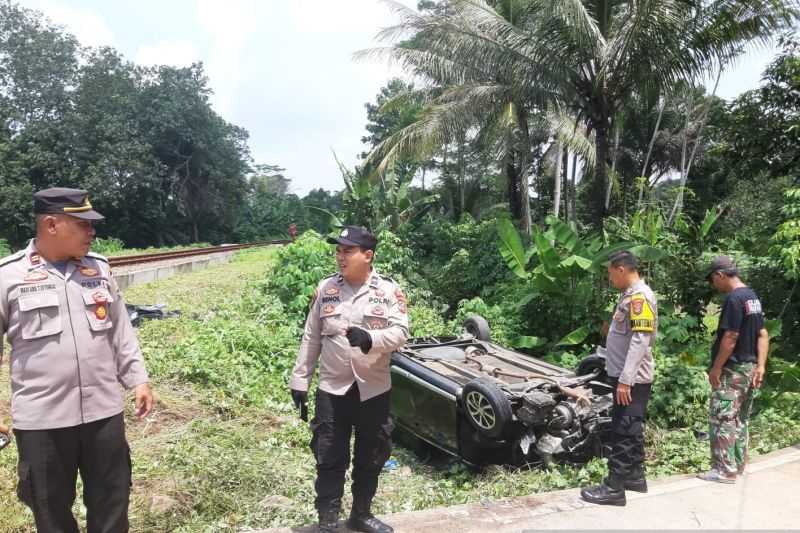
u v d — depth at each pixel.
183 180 50.47
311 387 7.35
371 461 3.47
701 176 27.06
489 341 7.58
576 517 3.82
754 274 8.80
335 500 3.39
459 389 5.46
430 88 18.72
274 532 3.52
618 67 12.98
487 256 13.98
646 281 9.73
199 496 4.08
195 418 5.68
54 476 2.71
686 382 6.76
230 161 53.12
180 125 46.78
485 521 3.74
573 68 13.51
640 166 29.34
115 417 2.87
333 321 3.38
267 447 5.15
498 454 5.40
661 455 5.53
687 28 12.38
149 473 4.32
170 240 50.47
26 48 40.84
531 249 11.31
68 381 2.70
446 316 13.73
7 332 2.69
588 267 9.51
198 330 8.66
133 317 9.46
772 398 7.01
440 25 14.60
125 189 43.47
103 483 2.86
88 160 41.94
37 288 2.68
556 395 5.44
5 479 4.12
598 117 13.74
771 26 12.52
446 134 16.34
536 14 14.73
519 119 16.95
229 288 13.99
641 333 3.97
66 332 2.70
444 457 5.98
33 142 39.84
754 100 13.53
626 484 4.23
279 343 8.48
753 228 10.66
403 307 3.48
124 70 46.25
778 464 4.88
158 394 6.11
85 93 41.91
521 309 10.83
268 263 21.50
